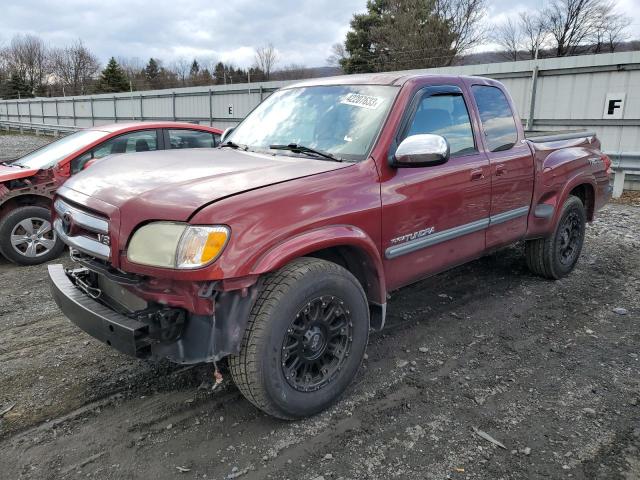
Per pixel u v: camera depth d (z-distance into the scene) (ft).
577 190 17.90
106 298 9.71
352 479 7.92
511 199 13.88
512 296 15.58
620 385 10.60
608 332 13.14
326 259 10.25
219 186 8.61
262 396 8.54
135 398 10.06
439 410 9.71
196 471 8.07
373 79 12.09
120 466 8.18
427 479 7.94
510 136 14.20
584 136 18.15
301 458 8.38
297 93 13.17
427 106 11.64
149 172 9.71
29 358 11.68
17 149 71.72
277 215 8.44
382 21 135.13
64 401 9.95
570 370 11.21
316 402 9.29
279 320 8.42
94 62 286.25
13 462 8.26
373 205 9.94
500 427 9.21
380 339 12.66
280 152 11.34
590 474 8.03
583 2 133.08
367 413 9.60
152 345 8.21
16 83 248.73
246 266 7.97
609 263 18.83
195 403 9.88
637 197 32.35
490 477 7.98
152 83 233.55
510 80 45.88
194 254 7.70
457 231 12.19
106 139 20.27
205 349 8.25
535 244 16.35
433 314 14.23
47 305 14.99
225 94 80.89
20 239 18.65
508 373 11.09
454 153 12.25
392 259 10.72
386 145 10.45
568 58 41.86
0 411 9.60
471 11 126.72
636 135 39.50
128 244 8.27
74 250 10.09
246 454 8.46
